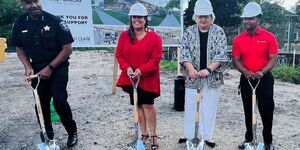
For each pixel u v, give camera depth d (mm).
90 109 7676
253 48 4449
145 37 4602
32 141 5613
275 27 41625
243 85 4672
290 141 5594
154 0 8609
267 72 4391
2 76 14172
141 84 4656
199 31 4645
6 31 35500
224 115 7164
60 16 7578
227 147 5230
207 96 4770
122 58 4723
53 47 4500
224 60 4574
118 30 8320
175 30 8914
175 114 7223
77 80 12266
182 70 4824
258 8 4367
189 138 4906
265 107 4555
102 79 12516
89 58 23969
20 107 8086
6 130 6227
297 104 8500
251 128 4875
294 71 13531
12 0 37312
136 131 4301
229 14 34406
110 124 6484
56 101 4570
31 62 4629
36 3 4289
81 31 7879
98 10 8039
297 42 42094
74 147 5246
